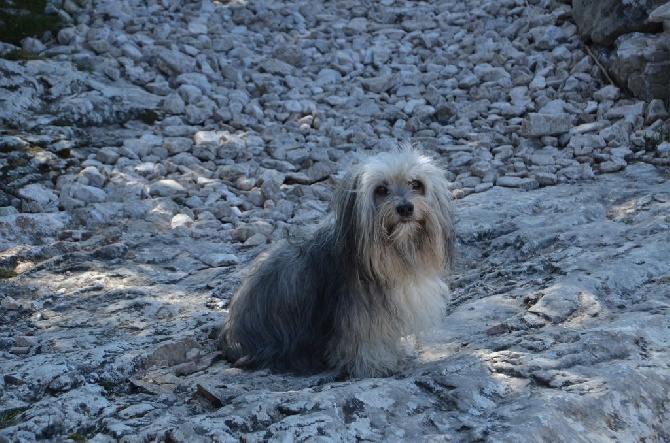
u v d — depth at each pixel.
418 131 13.02
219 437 5.29
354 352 6.53
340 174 11.59
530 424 5.40
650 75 12.51
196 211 10.83
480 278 8.52
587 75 13.55
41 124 12.28
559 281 7.80
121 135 12.63
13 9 15.15
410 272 6.41
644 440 5.64
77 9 15.77
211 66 14.67
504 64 14.49
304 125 13.07
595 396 5.74
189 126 12.93
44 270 9.27
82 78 13.54
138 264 9.42
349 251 6.41
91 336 7.58
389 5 17.33
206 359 7.08
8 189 10.88
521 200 10.30
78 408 5.99
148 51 14.64
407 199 6.21
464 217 9.84
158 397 6.24
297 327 6.77
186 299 8.53
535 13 15.82
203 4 16.72
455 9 16.91
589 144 11.85
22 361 6.91
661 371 6.08
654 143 11.68
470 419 5.59
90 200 10.89
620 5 13.37
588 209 9.73
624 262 7.97
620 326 6.64
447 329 7.29
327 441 5.21
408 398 5.78
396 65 14.96
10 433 5.64
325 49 15.67
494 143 12.45
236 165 11.89
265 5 17.02
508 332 7.05
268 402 5.65
